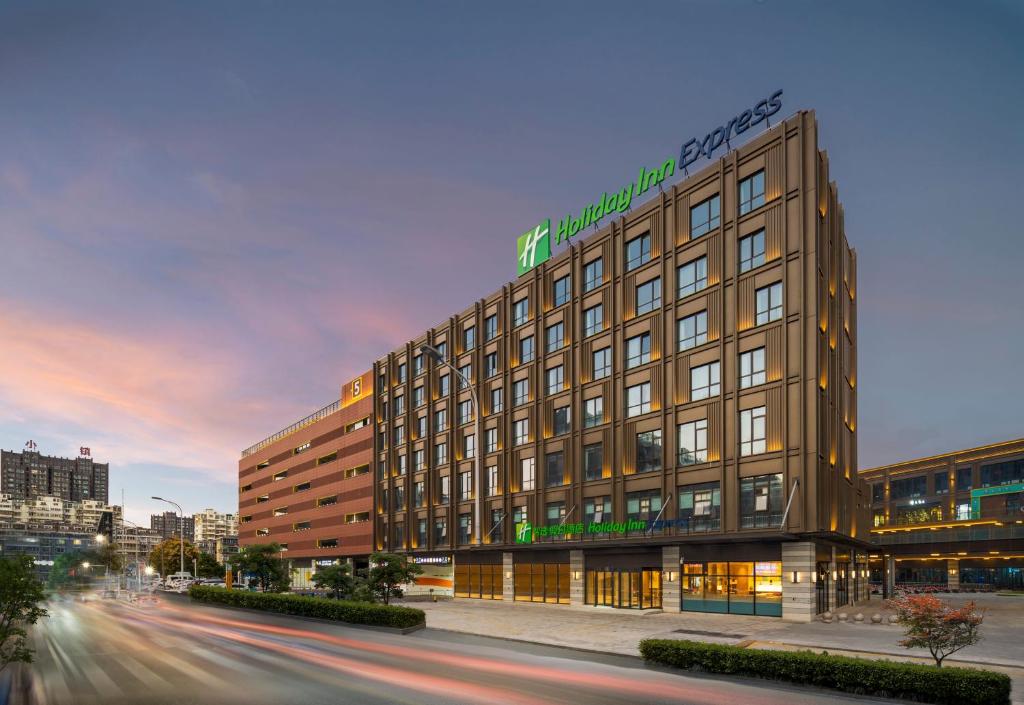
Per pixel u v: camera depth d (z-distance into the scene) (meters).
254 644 28.41
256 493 123.19
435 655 24.64
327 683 19.27
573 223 54.31
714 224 42.72
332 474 92.88
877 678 16.31
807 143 38.09
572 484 50.84
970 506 101.06
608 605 46.56
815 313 36.72
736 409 39.53
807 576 35.31
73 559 165.62
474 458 63.38
